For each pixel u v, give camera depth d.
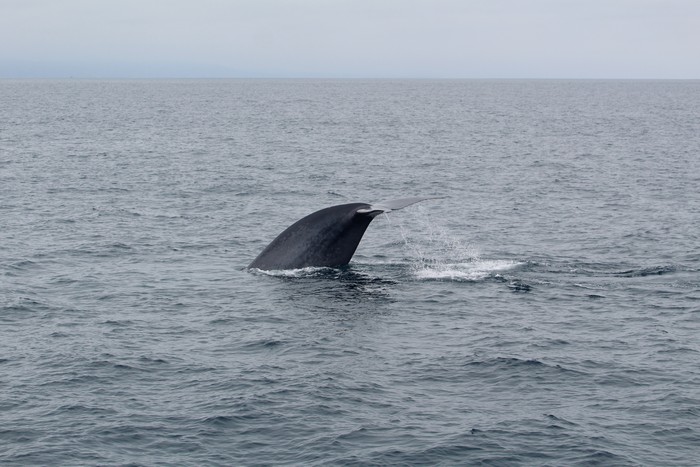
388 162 97.31
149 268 42.06
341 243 40.19
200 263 43.28
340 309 34.22
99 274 40.78
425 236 51.72
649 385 26.59
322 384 26.45
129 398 25.47
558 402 25.31
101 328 32.06
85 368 27.70
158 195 68.81
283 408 24.75
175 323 32.75
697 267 42.88
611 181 79.56
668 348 30.00
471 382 26.83
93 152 105.12
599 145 121.12
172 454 22.09
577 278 39.94
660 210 61.91
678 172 87.31
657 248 47.91
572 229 54.06
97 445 22.52
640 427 23.61
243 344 30.23
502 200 67.44
